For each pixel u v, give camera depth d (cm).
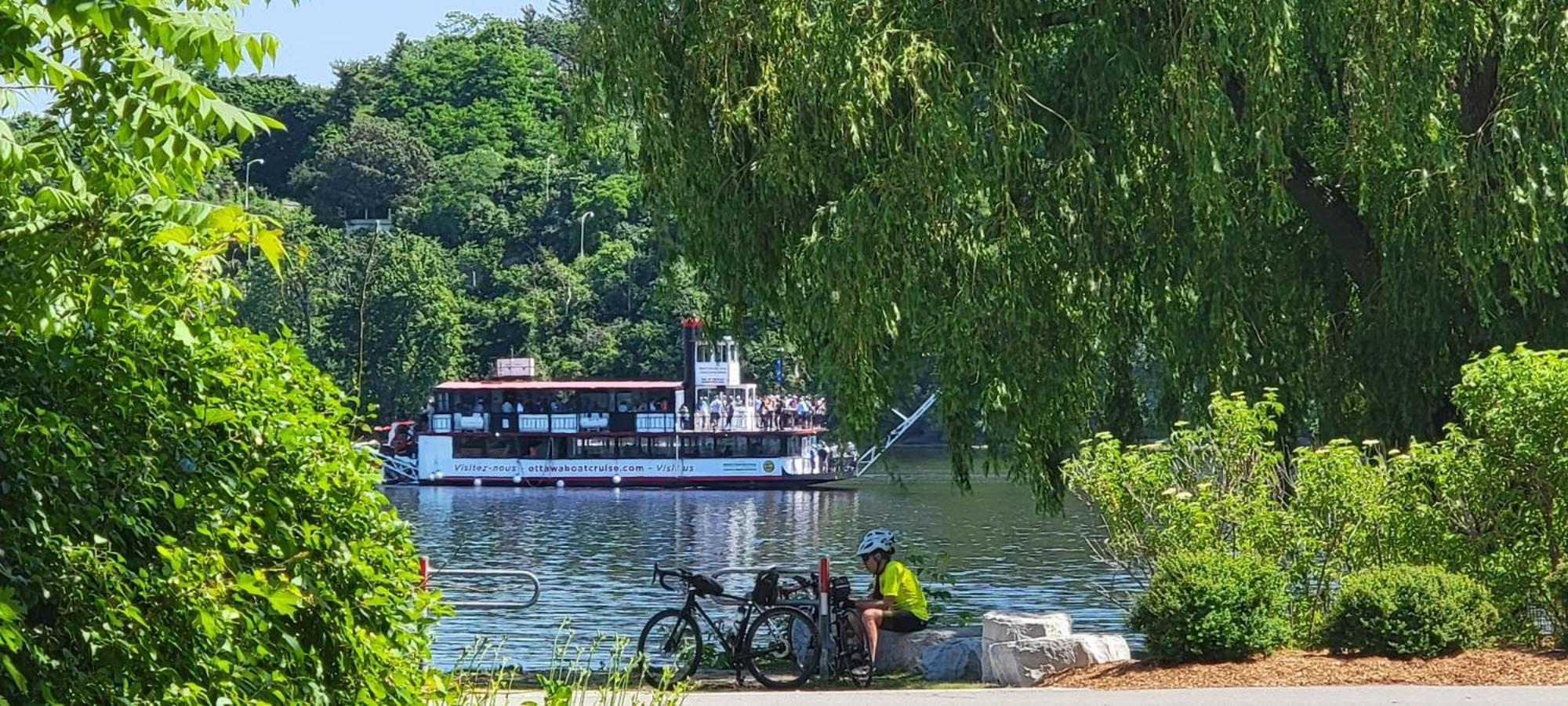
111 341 611
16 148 529
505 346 13700
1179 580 1408
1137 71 1778
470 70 19650
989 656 1465
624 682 959
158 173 590
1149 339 1975
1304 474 1559
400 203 16762
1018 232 1723
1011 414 1744
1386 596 1378
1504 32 1734
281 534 658
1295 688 1265
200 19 530
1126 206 1844
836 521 6019
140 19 494
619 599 3303
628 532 5709
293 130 18325
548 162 17038
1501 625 1485
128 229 557
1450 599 1380
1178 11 1753
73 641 562
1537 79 1706
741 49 1783
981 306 1714
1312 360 1955
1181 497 1538
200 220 571
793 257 1791
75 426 586
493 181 16850
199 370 642
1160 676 1339
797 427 8438
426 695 780
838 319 1709
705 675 1596
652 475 8331
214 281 651
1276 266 1948
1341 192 1970
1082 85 1805
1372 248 1945
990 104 1717
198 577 593
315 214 16838
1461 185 1708
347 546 686
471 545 5222
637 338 13450
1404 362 1878
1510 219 1686
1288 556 1542
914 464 10181
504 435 8538
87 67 561
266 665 645
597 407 8475
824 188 1803
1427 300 1828
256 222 584
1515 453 1481
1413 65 1697
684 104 1828
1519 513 1519
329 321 11556
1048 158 1809
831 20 1711
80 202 558
